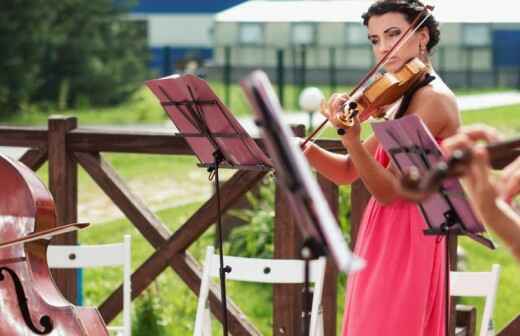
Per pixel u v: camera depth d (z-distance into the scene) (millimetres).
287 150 3857
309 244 3957
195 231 7637
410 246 5938
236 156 6113
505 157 6812
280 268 6535
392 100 5938
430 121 5883
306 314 5441
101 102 25922
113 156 17609
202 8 32156
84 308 6363
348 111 5777
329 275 7363
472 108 23562
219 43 29828
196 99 5957
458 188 5000
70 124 7859
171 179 15812
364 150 5785
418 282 5902
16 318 6309
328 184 7328
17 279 6355
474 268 11141
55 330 6254
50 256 7062
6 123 23328
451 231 5223
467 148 3729
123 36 26547
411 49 6074
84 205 13805
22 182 6531
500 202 3930
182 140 7668
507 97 26203
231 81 29609
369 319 5980
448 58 29062
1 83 23875
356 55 29047
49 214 6582
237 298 9891
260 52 29578
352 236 7301
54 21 25016
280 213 7395
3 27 23766
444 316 6039
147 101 27000
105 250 7066
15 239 6352
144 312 8930
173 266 7711
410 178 3395
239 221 10586
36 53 24172
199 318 6590
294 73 27141
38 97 25188
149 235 7754
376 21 6125
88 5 25547
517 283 10609
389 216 5984
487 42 28984
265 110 3848
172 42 32438
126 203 7816
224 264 6629
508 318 9641
